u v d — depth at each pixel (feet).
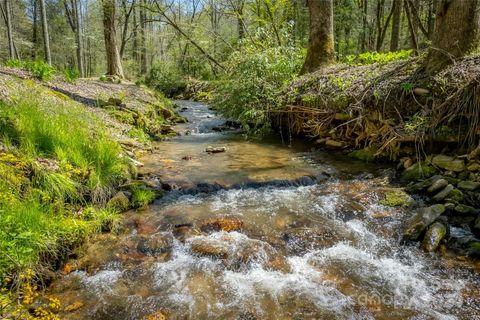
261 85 26.18
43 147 13.93
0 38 91.71
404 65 19.45
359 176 17.20
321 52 28.84
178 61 80.48
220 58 57.67
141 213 13.29
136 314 8.37
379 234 12.03
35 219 9.92
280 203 14.35
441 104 15.61
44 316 8.06
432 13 46.24
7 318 7.68
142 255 10.74
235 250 10.92
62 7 101.76
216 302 8.82
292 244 11.48
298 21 52.75
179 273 9.94
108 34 54.13
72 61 115.55
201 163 19.26
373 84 19.44
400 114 17.90
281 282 9.61
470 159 14.57
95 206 12.88
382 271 10.07
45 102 18.29
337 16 53.11
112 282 9.47
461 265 10.11
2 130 13.43
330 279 9.76
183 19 73.10
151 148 21.85
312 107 23.21
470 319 8.13
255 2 45.37
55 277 9.46
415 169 16.08
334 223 12.76
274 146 23.62
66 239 10.38
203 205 14.12
